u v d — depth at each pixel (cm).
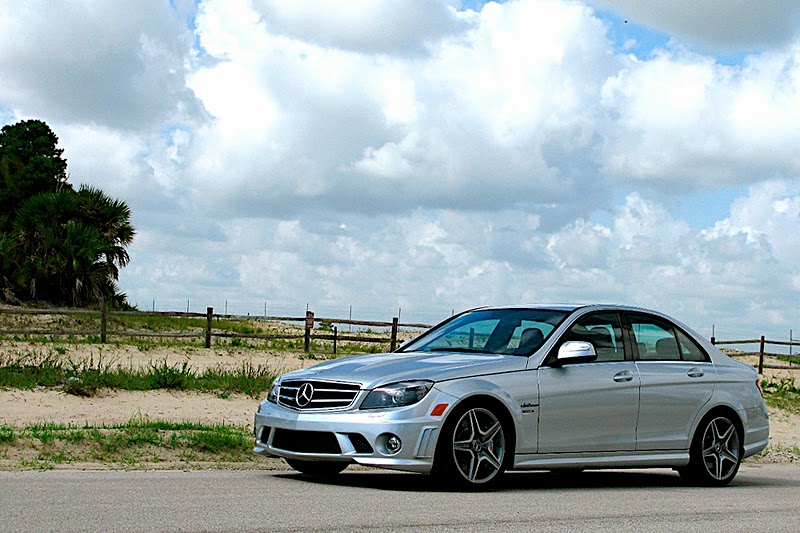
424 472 746
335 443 750
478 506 681
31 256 2909
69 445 936
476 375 777
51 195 2967
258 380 1562
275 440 788
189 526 562
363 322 2455
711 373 919
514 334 855
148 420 1176
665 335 918
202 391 1467
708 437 912
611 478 953
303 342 2620
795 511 729
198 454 970
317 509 640
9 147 4416
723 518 678
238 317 2341
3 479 745
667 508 719
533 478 913
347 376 768
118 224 3030
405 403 743
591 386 830
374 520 604
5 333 2089
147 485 735
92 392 1370
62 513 589
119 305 3023
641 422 862
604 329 876
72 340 2206
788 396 2142
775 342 2841
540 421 799
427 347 883
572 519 643
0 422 1121
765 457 1306
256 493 709
